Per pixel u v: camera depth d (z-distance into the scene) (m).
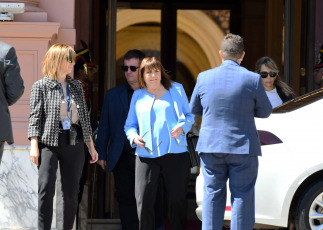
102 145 16.05
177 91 14.62
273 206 14.30
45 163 13.84
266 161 14.40
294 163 14.27
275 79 17.69
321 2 21.66
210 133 12.93
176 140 14.34
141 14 29.52
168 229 18.45
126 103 15.91
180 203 14.61
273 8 24.45
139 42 29.62
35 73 16.81
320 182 14.39
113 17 20.88
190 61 30.61
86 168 16.75
